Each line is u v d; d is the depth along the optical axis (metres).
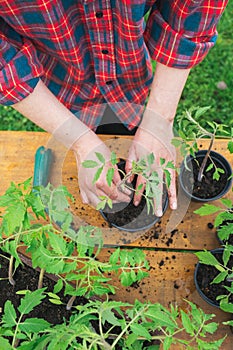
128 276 0.83
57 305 0.99
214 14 0.96
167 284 1.06
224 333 1.00
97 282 0.83
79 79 1.20
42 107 1.08
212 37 1.06
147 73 1.23
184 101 1.94
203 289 1.03
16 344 0.90
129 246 1.12
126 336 0.85
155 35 1.05
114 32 1.04
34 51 1.04
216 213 1.13
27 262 1.02
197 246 1.11
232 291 0.86
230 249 0.92
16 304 0.99
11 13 0.95
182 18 0.97
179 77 1.10
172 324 0.72
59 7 0.95
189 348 0.75
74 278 0.79
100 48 1.08
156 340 0.91
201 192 1.13
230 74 1.98
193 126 0.99
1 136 1.22
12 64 0.98
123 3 0.91
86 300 0.99
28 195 0.82
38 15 0.95
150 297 1.05
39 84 1.07
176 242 1.11
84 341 0.68
